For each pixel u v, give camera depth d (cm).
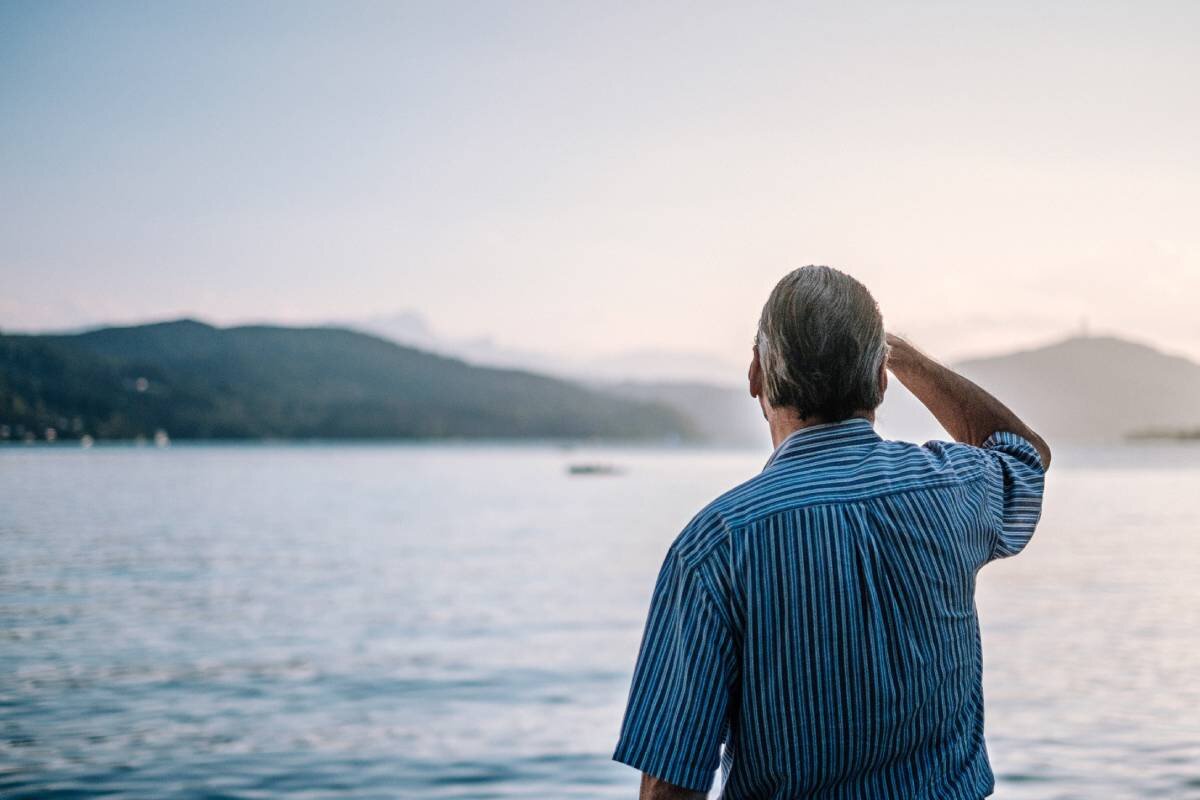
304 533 3694
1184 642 1340
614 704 1000
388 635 1474
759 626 149
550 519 4538
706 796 149
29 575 2327
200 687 1091
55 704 1004
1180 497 5878
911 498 158
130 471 9600
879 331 166
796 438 162
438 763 788
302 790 720
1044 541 3112
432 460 16150
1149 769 745
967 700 165
